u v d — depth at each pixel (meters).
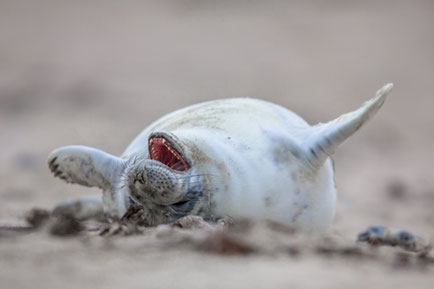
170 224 19.44
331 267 15.66
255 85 79.06
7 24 104.38
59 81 81.00
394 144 70.00
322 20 112.88
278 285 13.77
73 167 22.00
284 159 21.73
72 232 18.41
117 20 110.12
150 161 19.64
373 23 112.12
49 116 67.62
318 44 102.00
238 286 13.63
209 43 100.06
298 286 13.77
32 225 20.22
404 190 47.59
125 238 17.77
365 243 20.88
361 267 15.95
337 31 108.12
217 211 20.61
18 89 77.19
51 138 58.75
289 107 73.12
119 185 21.56
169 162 20.84
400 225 32.41
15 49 93.69
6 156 52.72
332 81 86.81
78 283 13.58
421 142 71.94
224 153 20.88
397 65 95.88
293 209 21.70
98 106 71.19
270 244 17.41
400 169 58.75
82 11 112.75
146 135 23.58
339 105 77.62
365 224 31.94
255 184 20.97
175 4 119.56
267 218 21.30
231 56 94.44
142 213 20.59
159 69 88.00
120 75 84.62
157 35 103.56
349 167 58.25
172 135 20.16
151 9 116.50
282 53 96.81
